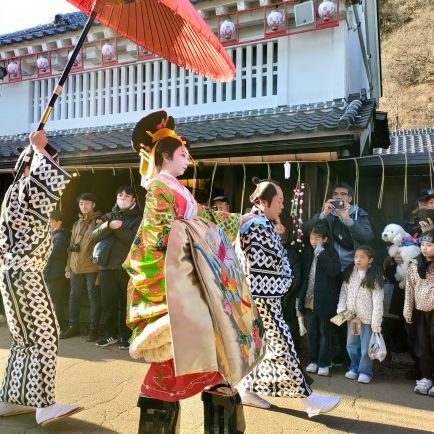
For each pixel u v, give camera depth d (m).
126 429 2.96
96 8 2.51
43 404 2.87
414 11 32.59
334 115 5.39
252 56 6.91
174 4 1.95
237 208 6.20
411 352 4.07
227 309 2.16
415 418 3.21
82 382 3.86
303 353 4.83
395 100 27.53
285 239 4.52
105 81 7.91
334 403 3.09
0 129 8.86
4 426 2.99
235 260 2.38
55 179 2.83
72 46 7.82
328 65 6.33
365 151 7.62
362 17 8.94
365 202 7.23
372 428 3.04
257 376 3.20
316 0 6.29
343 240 4.59
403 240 4.55
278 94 6.58
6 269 2.88
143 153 2.49
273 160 5.18
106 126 7.74
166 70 7.41
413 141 10.59
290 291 4.56
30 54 8.27
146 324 2.22
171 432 2.14
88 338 5.43
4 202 2.97
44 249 2.94
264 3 6.36
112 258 5.03
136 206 5.18
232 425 2.29
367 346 3.99
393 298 4.52
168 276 2.06
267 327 3.09
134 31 2.83
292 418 3.18
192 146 5.26
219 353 2.12
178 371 1.96
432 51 28.98
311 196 5.33
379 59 11.52
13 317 2.89
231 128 5.55
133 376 4.02
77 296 5.56
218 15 6.68
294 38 6.54
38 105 8.56
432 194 4.76
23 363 2.92
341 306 4.12
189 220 2.22
